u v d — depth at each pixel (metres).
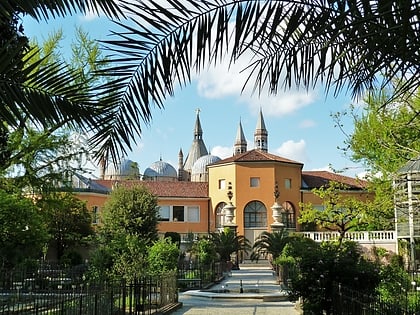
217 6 3.91
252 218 61.03
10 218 22.17
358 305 9.36
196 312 18.77
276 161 61.28
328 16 3.71
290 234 46.31
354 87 4.26
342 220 35.31
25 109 5.02
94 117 4.59
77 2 4.21
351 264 13.47
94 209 56.91
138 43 4.04
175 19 3.95
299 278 13.66
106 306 13.76
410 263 34.16
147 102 4.21
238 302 22.39
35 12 4.10
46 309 11.41
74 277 23.98
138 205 45.06
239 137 121.44
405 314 7.84
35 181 22.67
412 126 14.28
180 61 4.00
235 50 3.84
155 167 98.75
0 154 10.83
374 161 27.58
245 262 54.56
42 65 6.41
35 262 24.73
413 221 34.34
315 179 64.62
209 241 41.75
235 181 61.59
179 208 64.44
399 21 3.33
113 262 21.92
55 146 21.91
